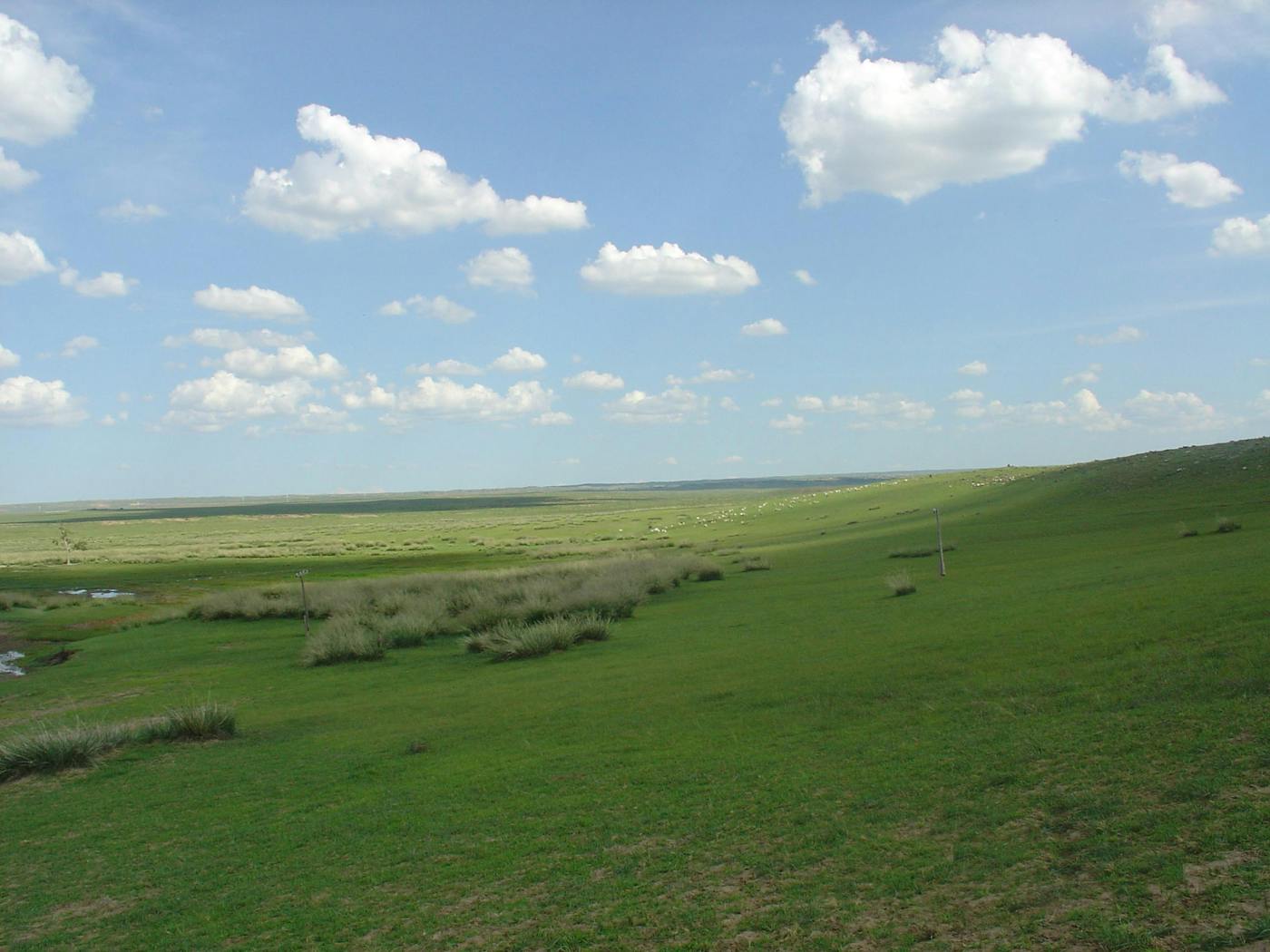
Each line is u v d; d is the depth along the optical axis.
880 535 60.66
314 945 7.18
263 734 17.11
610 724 13.96
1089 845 6.65
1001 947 5.46
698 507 181.88
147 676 27.30
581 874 7.86
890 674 14.23
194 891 8.88
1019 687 11.80
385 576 64.75
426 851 9.09
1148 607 15.70
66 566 87.38
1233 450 74.25
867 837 7.63
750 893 6.89
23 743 15.73
